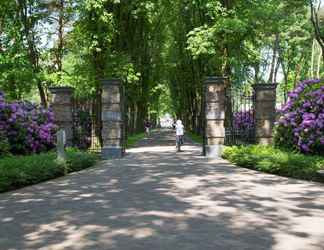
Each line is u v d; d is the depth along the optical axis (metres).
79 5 28.06
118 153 23.23
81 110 26.31
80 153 19.36
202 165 18.30
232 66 28.56
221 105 23.31
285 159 14.93
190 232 7.41
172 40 49.06
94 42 27.95
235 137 23.98
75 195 11.37
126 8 31.91
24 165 13.82
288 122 17.77
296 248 6.48
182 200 10.33
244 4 27.70
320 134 16.39
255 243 6.74
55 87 23.72
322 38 33.12
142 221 8.23
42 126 21.16
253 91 22.78
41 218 8.69
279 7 29.09
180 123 27.47
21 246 6.77
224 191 11.54
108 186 12.80
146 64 44.53
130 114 48.25
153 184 12.97
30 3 29.78
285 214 8.76
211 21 31.78
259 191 11.51
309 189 11.77
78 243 6.84
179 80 57.38
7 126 19.67
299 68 50.84
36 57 30.80
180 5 38.28
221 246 6.58
